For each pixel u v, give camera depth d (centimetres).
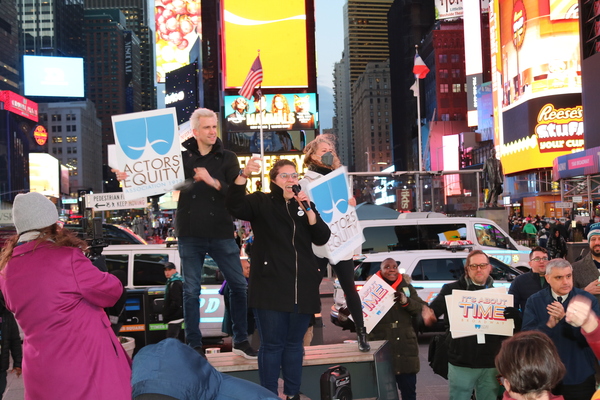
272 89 7031
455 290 505
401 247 1510
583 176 3256
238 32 7031
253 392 193
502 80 8456
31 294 303
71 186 17988
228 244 472
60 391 297
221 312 1066
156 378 179
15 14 19388
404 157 15925
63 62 16150
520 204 7481
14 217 319
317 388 464
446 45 13575
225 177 471
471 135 10906
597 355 320
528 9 7425
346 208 477
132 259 1051
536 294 488
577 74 7062
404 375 591
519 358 254
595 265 655
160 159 467
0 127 12169
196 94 11969
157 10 15025
